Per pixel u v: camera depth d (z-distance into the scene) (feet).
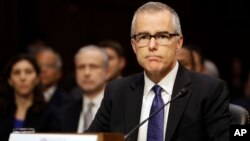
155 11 16.84
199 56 30.68
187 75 17.62
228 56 63.67
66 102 33.24
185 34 61.72
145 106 17.52
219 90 17.37
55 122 28.17
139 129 17.30
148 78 17.65
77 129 28.02
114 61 32.30
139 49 16.92
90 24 56.29
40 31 52.90
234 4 64.18
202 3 62.69
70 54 55.11
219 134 16.83
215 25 63.41
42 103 28.35
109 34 57.31
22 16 52.80
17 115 28.43
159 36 16.76
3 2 52.21
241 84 54.49
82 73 28.96
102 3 56.85
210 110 17.15
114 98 18.07
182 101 17.16
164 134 16.96
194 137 16.90
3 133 27.91
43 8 53.93
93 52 29.14
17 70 28.55
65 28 55.01
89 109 28.40
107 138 14.65
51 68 37.83
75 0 55.21
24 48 51.88
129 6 57.93
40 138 15.21
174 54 17.07
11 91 28.71
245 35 64.23
